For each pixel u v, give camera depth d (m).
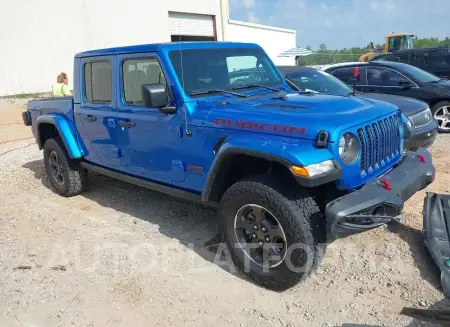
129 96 4.75
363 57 23.27
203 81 4.34
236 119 3.76
